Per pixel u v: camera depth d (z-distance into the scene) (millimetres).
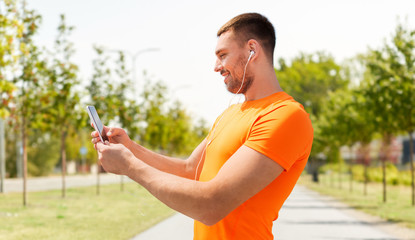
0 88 11781
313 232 10602
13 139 53750
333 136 33469
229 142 1603
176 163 1995
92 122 1680
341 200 22016
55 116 15836
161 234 9898
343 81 60000
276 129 1460
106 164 1503
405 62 16609
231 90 1695
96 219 12258
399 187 34875
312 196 25844
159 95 26688
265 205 1529
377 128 18312
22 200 18453
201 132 45875
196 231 1687
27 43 14484
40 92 15062
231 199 1427
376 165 43594
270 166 1444
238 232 1533
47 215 13148
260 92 1642
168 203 1437
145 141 29922
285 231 10711
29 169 56531
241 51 1645
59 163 75062
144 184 1458
